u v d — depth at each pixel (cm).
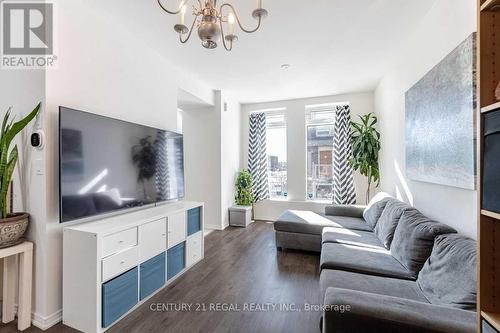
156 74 301
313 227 331
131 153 251
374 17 232
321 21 237
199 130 471
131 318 199
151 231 234
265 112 548
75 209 194
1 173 179
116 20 236
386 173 373
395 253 209
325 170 507
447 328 100
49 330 184
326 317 116
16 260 195
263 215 538
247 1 205
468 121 159
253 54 305
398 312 108
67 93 200
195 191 474
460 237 156
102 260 184
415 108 246
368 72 369
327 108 505
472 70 155
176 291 241
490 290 92
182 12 144
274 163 545
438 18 207
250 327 187
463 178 165
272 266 297
